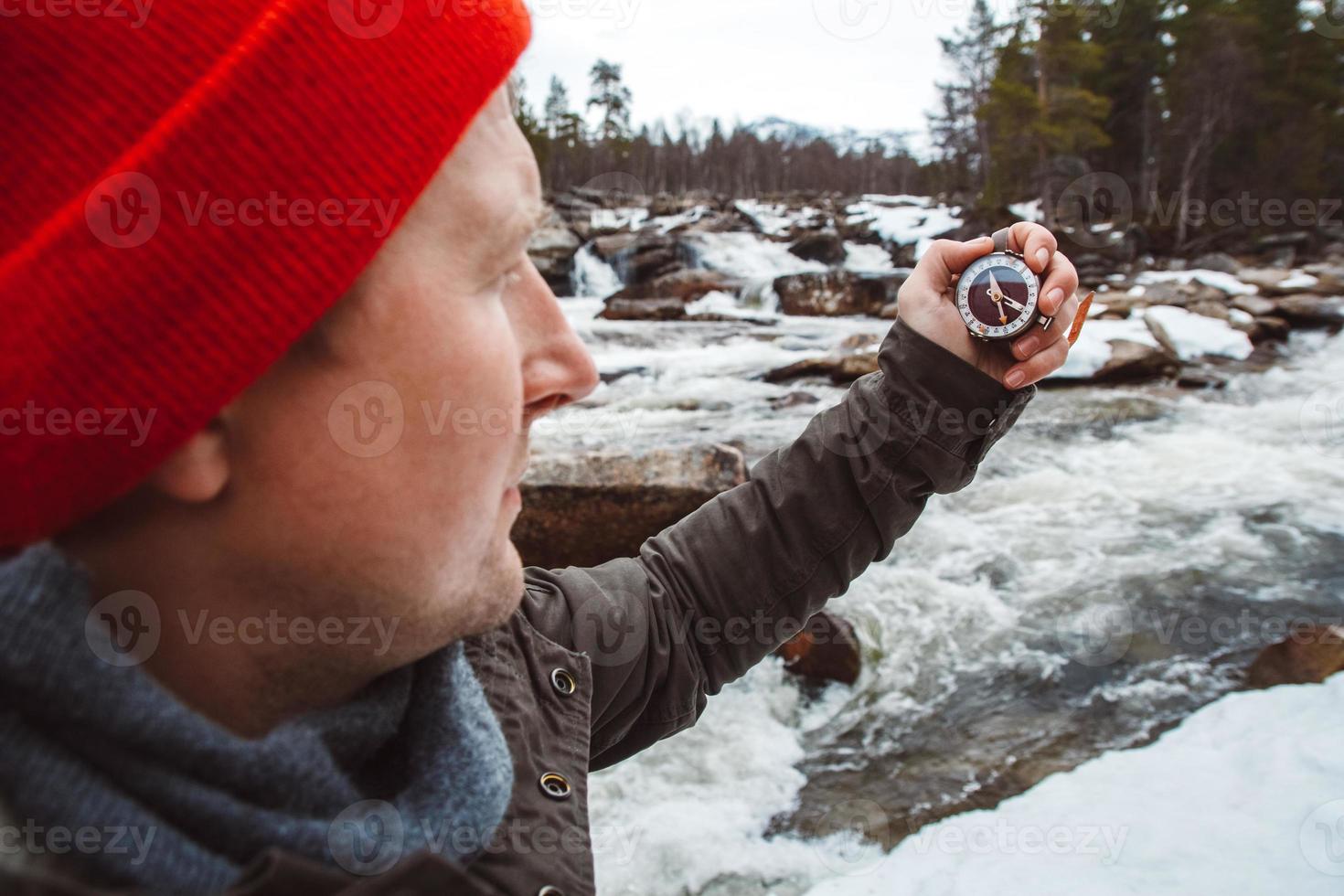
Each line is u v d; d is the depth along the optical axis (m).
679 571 0.92
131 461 0.38
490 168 0.48
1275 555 3.86
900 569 3.82
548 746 0.68
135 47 0.37
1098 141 23.95
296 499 0.43
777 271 21.78
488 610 0.53
